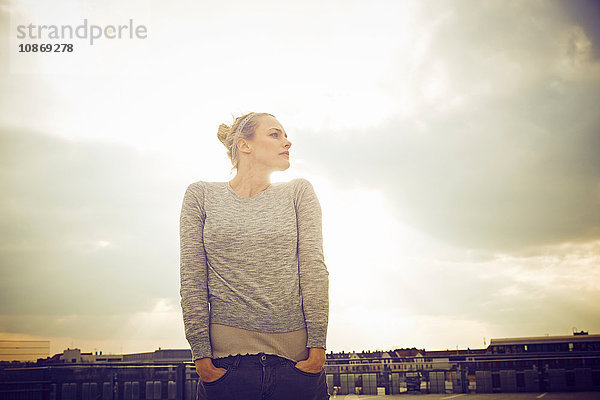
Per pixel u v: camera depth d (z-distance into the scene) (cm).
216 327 121
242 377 116
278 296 120
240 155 134
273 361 117
